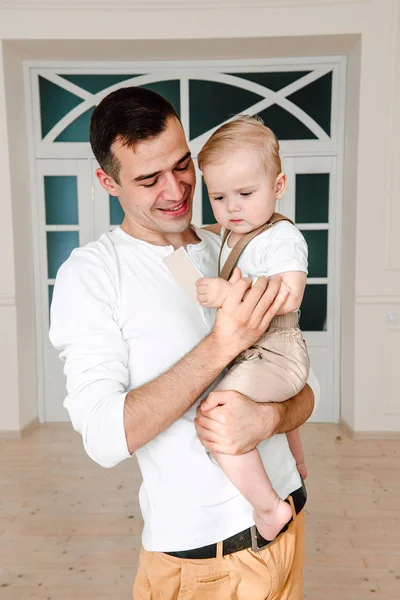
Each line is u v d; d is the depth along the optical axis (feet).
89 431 3.86
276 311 4.04
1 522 11.25
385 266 15.23
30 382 16.70
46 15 14.60
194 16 14.56
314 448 15.08
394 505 11.86
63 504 12.00
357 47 14.99
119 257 4.40
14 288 15.53
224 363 4.01
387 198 15.02
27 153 16.58
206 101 16.55
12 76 15.49
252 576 4.24
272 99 16.40
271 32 14.57
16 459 14.49
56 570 9.66
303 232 16.83
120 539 10.62
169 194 4.24
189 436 4.24
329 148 16.43
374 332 15.47
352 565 9.78
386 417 15.69
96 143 4.23
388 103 14.75
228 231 4.99
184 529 4.17
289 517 4.08
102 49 15.42
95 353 4.06
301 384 4.53
